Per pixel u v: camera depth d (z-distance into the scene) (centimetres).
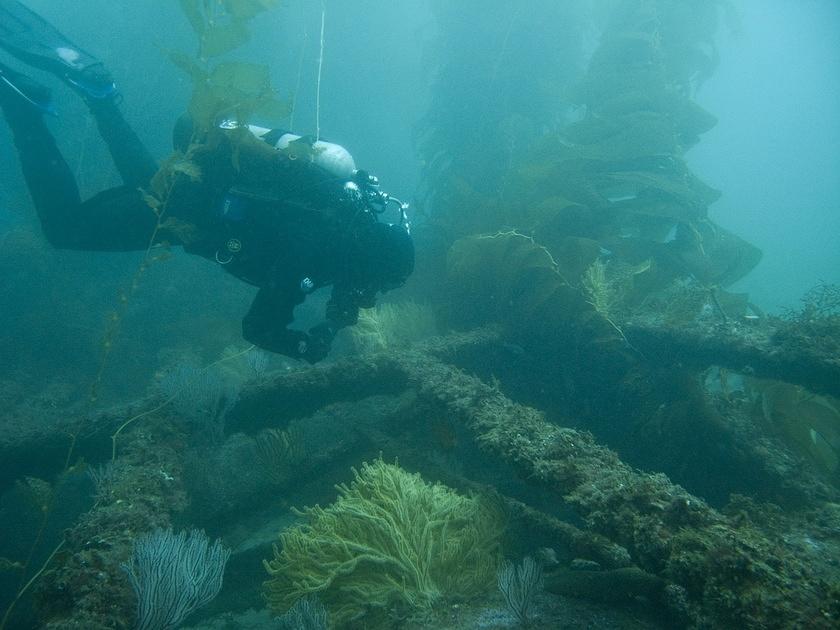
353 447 441
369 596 262
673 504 200
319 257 304
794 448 445
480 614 239
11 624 346
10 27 393
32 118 374
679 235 626
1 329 909
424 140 1093
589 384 495
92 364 860
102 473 319
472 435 316
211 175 304
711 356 435
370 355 443
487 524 303
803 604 151
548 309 498
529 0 953
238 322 952
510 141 890
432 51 1091
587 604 231
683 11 811
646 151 649
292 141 309
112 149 394
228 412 423
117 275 1076
